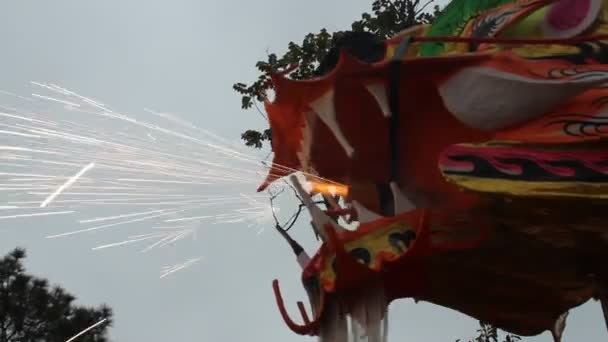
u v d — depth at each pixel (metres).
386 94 7.08
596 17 7.53
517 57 7.08
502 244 6.98
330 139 7.32
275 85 7.33
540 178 6.54
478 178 6.53
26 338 15.85
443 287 7.14
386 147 7.22
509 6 7.84
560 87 6.84
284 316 6.93
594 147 6.80
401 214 6.97
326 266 6.90
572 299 7.54
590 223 6.71
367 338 6.66
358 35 7.81
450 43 7.71
